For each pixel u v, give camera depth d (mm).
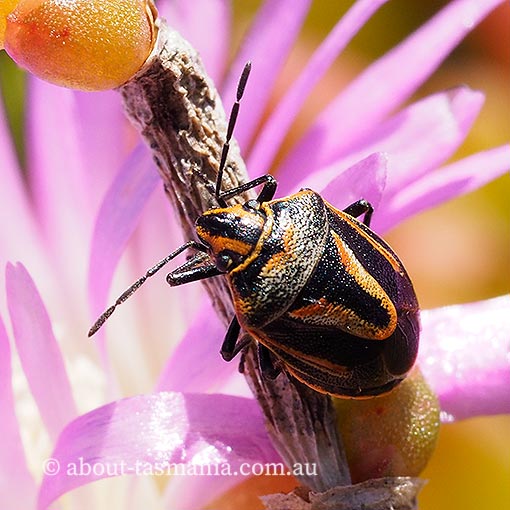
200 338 75
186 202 67
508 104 112
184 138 66
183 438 71
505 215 105
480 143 109
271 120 82
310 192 68
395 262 68
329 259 66
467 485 92
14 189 86
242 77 67
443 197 78
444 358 75
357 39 113
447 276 103
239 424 71
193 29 87
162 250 83
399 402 69
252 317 66
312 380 67
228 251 66
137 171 76
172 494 77
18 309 72
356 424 69
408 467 69
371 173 72
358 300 66
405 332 67
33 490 76
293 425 69
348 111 83
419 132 80
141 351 83
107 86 62
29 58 61
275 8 84
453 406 75
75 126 85
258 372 69
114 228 77
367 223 72
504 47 114
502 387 75
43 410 74
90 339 83
